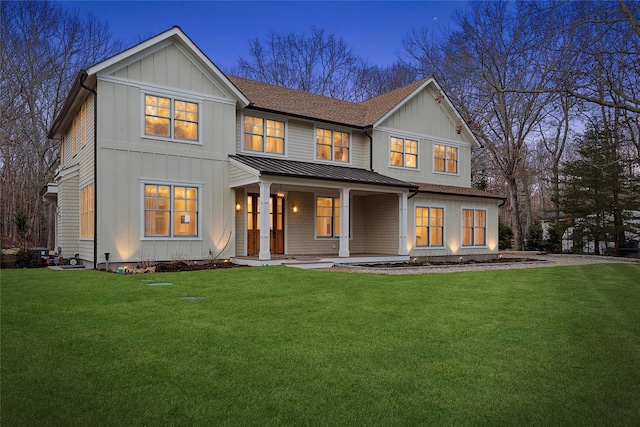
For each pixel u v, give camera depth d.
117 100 13.72
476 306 7.82
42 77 29.66
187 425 3.27
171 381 4.11
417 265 16.50
